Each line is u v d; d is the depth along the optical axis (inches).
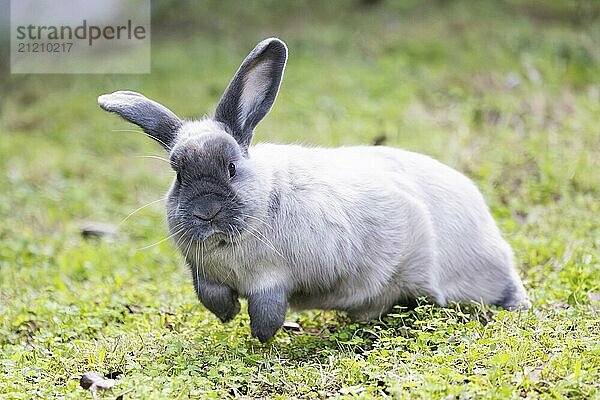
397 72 816.3
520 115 687.1
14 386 319.0
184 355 339.9
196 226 333.4
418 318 363.6
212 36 967.0
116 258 512.1
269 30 958.4
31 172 703.1
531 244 458.3
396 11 968.9
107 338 368.2
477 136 653.3
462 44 869.2
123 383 311.9
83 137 770.2
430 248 374.3
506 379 297.9
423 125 687.1
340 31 926.4
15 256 532.7
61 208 630.5
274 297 350.6
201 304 394.0
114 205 633.6
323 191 357.1
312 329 391.9
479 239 391.5
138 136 766.5
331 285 361.1
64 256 524.7
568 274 409.1
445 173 397.4
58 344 367.2
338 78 805.9
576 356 310.5
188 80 850.1
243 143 354.3
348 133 678.5
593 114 684.1
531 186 551.5
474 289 391.5
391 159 392.8
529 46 850.1
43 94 879.1
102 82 877.2
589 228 488.1
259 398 309.0
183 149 339.0
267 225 346.0
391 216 366.0
